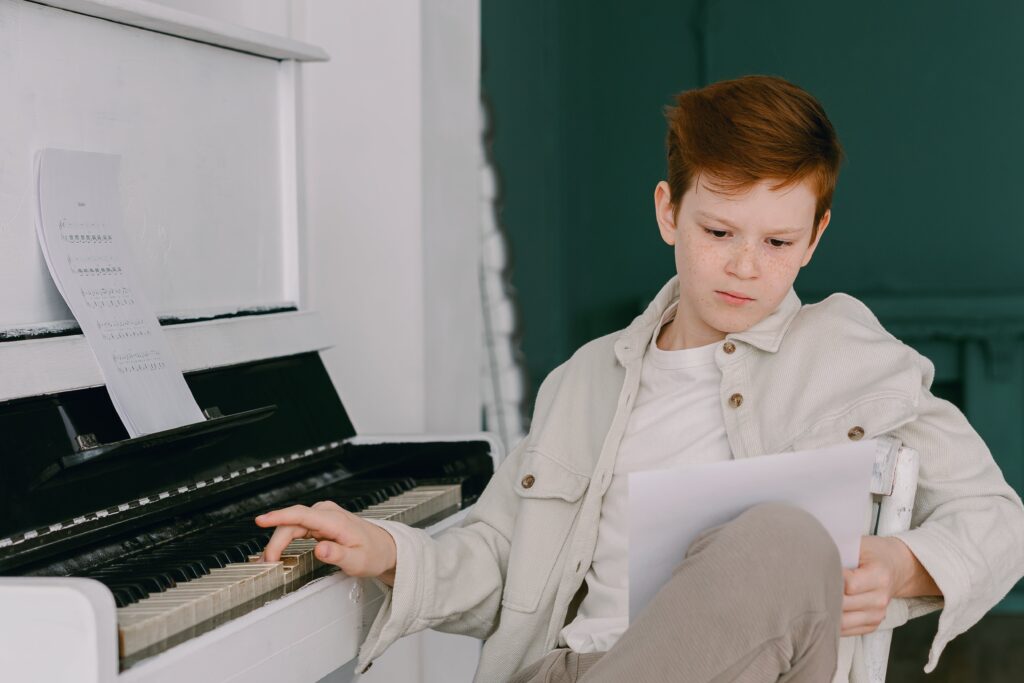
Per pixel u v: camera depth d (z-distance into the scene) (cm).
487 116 377
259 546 118
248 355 148
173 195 141
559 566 128
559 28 470
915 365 119
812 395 118
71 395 117
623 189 492
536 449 133
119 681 86
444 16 244
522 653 127
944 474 117
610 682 93
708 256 117
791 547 92
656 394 127
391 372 238
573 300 489
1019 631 352
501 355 387
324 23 235
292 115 163
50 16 121
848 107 462
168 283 140
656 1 484
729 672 90
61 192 122
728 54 476
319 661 112
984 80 449
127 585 100
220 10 208
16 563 103
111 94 130
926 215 457
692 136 117
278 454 144
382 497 145
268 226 161
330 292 240
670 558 99
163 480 122
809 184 114
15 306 117
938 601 114
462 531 134
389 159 235
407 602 117
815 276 468
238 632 99
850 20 460
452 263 253
